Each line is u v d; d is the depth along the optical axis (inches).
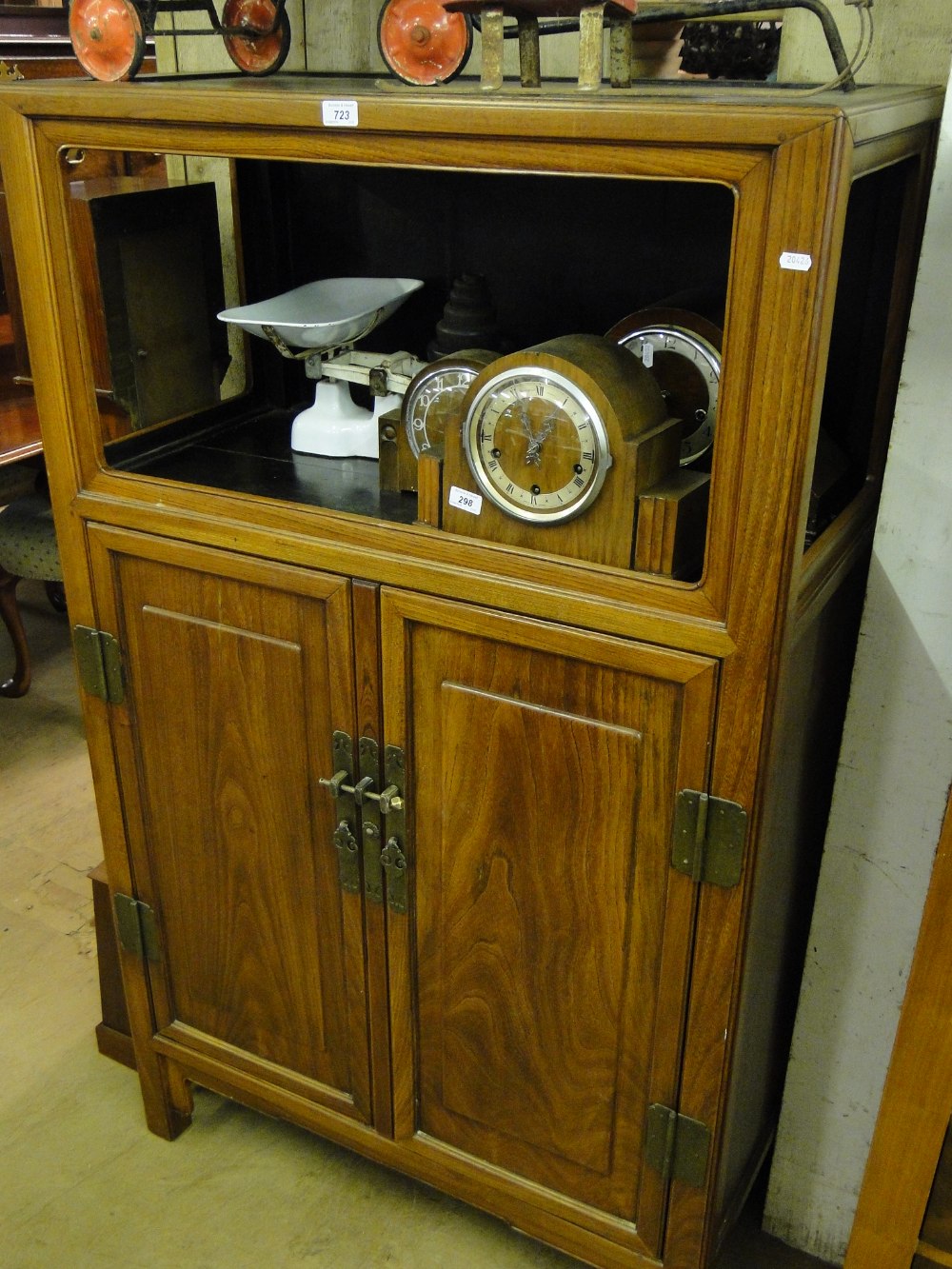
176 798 61.0
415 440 54.5
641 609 43.9
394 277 64.6
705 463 52.2
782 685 43.0
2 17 117.2
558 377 43.0
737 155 36.5
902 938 55.1
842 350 54.6
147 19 49.1
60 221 50.4
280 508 51.0
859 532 51.8
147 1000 67.8
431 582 48.1
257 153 45.0
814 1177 62.5
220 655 55.7
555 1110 56.5
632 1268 57.2
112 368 60.4
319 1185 68.4
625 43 45.1
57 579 108.5
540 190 58.2
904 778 52.3
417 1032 59.2
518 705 48.7
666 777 46.4
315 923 59.7
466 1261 63.9
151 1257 64.0
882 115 38.4
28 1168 69.1
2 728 113.3
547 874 51.3
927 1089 44.8
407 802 53.5
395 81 49.3
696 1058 50.8
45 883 92.4
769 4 44.3
